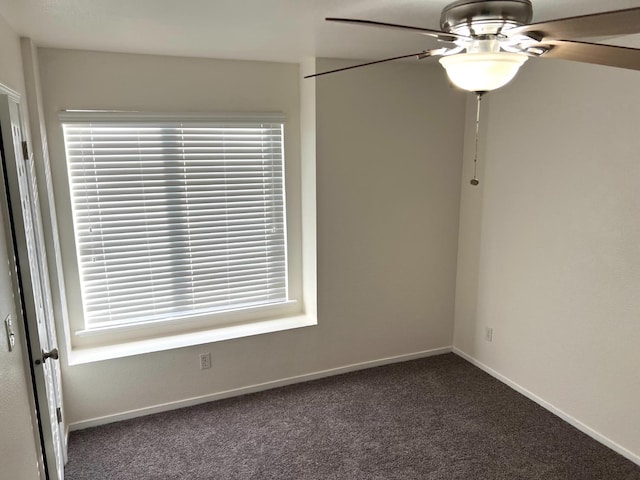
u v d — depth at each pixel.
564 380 2.85
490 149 3.26
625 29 1.37
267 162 3.25
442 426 2.83
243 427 2.84
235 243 3.27
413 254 3.57
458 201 3.62
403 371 3.55
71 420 2.80
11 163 1.70
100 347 2.96
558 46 1.45
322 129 3.10
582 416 2.76
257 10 1.88
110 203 2.89
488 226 3.35
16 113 1.98
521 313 3.13
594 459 2.52
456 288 3.77
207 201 3.12
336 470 2.46
